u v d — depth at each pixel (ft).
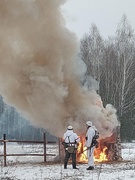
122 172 42.50
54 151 85.35
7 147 107.45
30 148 102.89
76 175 41.09
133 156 68.95
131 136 128.06
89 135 47.03
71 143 47.88
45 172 44.62
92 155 46.50
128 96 128.16
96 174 41.39
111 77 129.70
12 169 48.44
